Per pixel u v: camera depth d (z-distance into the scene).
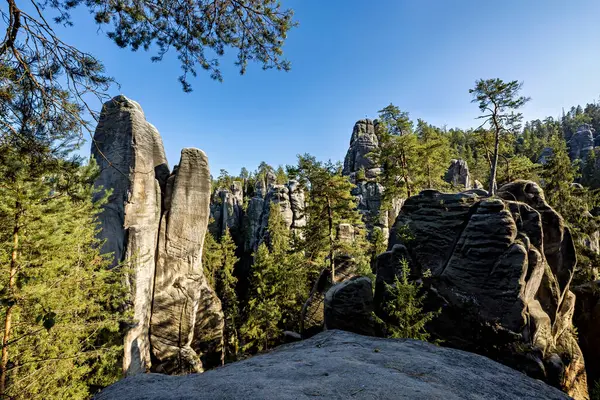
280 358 5.76
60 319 10.94
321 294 23.83
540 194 17.23
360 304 16.98
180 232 23.23
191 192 23.86
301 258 30.88
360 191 48.69
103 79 4.64
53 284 10.09
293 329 30.12
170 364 21.08
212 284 37.41
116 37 5.43
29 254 9.38
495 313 13.59
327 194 25.16
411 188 29.84
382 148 31.28
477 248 14.86
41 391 10.55
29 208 8.13
